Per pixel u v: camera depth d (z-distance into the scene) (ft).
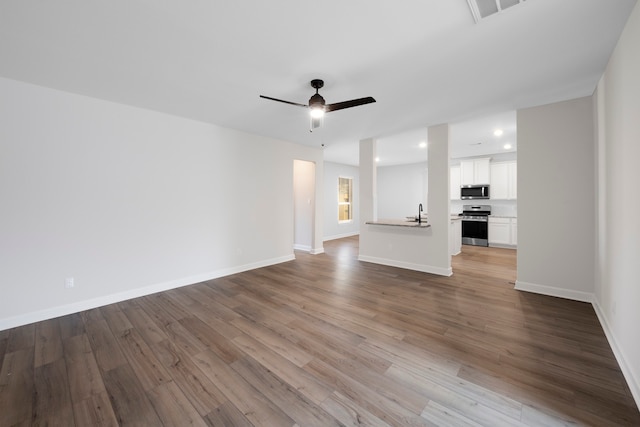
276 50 6.95
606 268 8.05
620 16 5.71
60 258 9.36
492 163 21.95
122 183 10.69
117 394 5.53
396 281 13.01
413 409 5.07
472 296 10.88
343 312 9.43
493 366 6.33
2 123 8.34
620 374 5.99
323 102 8.37
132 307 10.01
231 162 14.34
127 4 5.28
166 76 8.32
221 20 5.80
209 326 8.46
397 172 28.86
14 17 5.61
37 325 8.61
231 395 5.49
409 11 5.53
